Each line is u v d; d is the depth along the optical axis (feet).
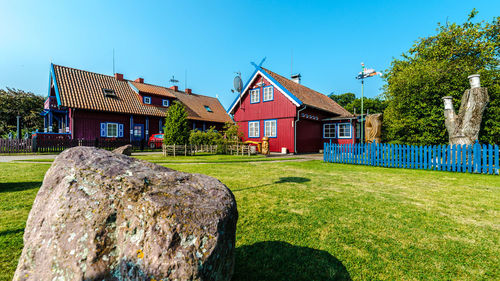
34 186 17.08
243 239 9.27
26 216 11.28
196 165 31.96
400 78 39.34
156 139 72.38
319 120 68.39
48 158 37.47
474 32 43.75
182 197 5.32
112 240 4.44
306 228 10.30
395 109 41.91
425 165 28.94
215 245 4.65
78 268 4.11
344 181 20.52
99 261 4.18
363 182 20.13
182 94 103.91
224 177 22.18
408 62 60.34
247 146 54.39
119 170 5.74
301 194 15.89
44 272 4.28
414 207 13.19
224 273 4.99
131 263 4.19
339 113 76.74
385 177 22.68
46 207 5.09
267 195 15.62
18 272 4.50
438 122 35.47
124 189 5.09
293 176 22.90
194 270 4.22
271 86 63.41
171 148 47.65
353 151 34.81
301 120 61.62
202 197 5.56
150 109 77.25
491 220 11.34
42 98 100.73
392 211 12.50
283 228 10.30
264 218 11.43
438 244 8.98
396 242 9.12
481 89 27.96
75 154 6.22
